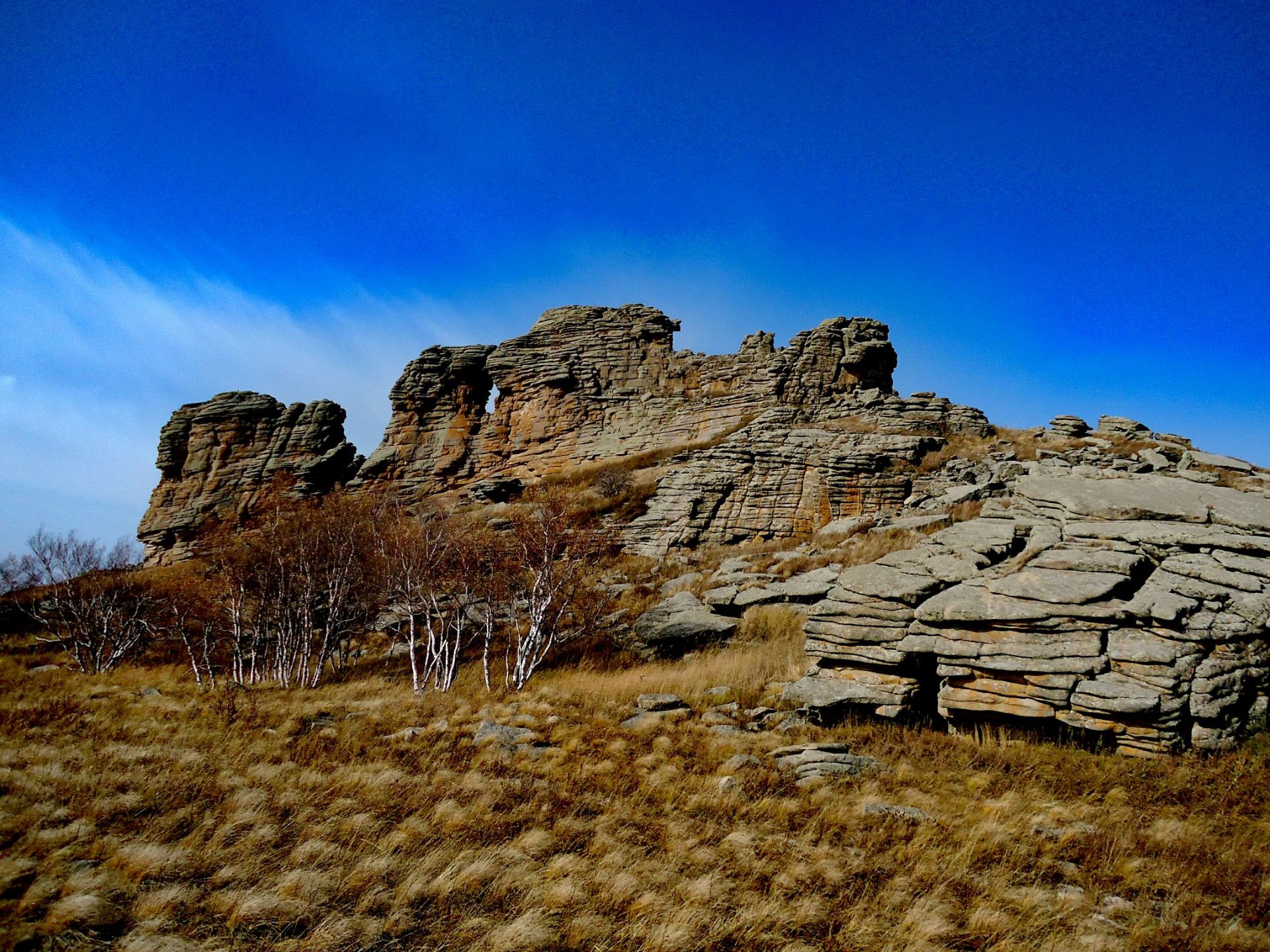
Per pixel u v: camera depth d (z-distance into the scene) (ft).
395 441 213.46
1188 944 23.32
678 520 127.44
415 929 24.75
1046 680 40.06
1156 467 110.83
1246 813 31.91
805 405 165.58
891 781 37.65
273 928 24.27
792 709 50.52
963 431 148.56
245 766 39.27
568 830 32.32
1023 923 24.91
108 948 22.67
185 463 213.46
